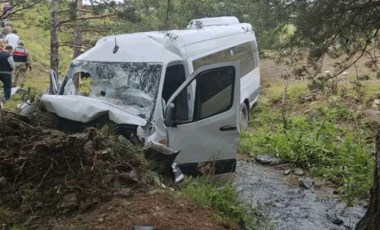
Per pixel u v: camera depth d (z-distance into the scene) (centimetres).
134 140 565
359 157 900
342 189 782
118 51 735
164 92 696
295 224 653
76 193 424
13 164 448
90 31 1389
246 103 1186
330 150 947
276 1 762
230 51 1012
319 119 1163
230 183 594
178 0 1459
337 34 719
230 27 1069
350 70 1346
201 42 842
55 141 457
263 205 715
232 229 438
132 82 693
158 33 770
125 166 475
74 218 407
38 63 1869
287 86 1385
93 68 736
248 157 980
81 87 747
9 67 1128
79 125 588
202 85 627
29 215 412
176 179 532
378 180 443
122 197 437
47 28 1416
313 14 710
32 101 619
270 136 1045
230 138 640
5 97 1102
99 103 610
